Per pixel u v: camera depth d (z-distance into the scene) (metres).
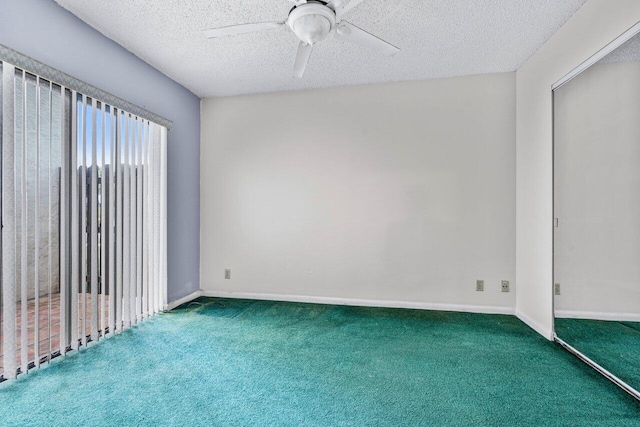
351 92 3.29
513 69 2.92
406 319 2.82
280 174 3.45
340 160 3.31
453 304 3.07
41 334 2.29
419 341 2.35
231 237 3.56
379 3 2.00
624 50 1.76
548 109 2.41
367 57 2.70
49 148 1.97
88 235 2.23
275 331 2.55
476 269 3.03
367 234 3.25
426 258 3.13
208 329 2.57
